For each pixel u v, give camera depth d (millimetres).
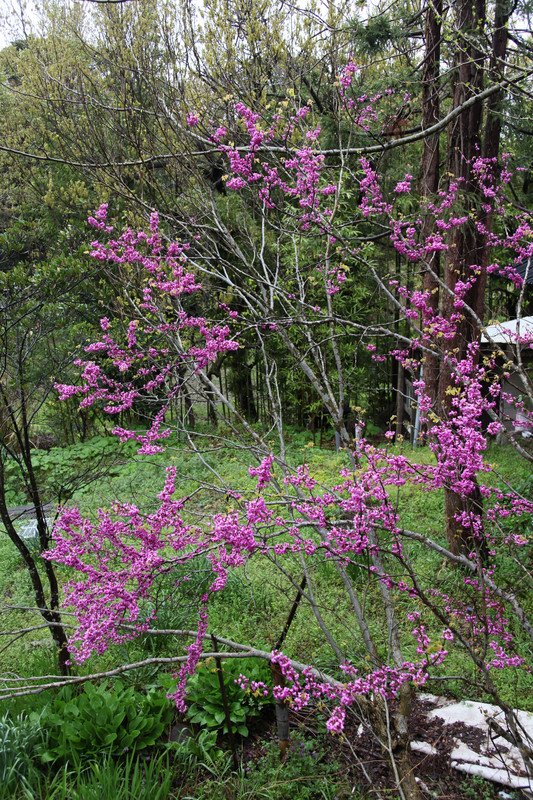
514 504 3422
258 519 2715
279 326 3895
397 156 8781
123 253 3908
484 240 5574
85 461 10438
